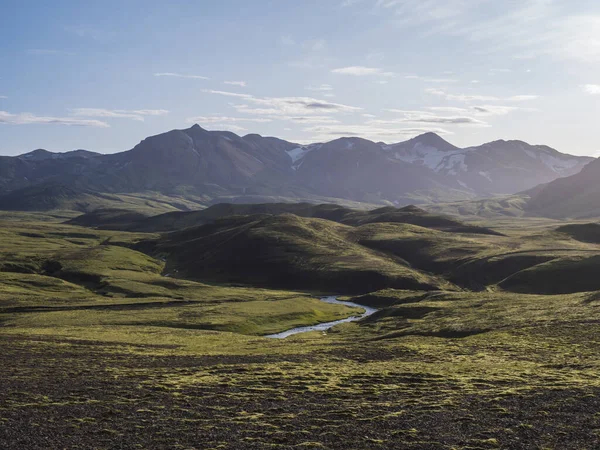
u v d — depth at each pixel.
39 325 107.38
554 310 90.69
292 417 33.97
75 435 30.39
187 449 28.11
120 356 62.16
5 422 32.75
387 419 33.12
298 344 80.69
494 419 32.31
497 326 82.62
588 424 30.58
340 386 43.25
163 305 146.88
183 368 52.97
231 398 39.16
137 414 34.81
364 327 113.75
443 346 66.44
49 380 45.78
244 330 118.00
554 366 49.09
